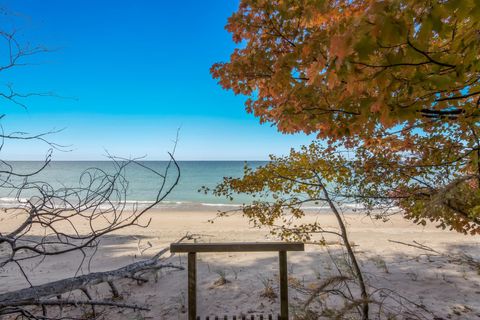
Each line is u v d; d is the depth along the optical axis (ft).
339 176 12.46
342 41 4.34
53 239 33.73
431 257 21.74
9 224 47.44
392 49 4.52
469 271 17.93
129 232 39.75
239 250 10.78
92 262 24.13
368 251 24.45
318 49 6.17
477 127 9.45
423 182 10.87
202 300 15.19
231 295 15.65
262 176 13.53
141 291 16.74
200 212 65.41
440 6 3.82
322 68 5.72
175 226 45.75
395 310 12.85
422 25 3.96
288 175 13.53
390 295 14.61
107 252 27.48
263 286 16.69
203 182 172.65
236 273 19.29
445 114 7.65
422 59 4.58
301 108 7.54
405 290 15.33
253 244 10.81
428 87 5.25
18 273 20.97
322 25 8.41
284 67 8.00
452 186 8.38
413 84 4.88
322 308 13.00
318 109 7.39
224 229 41.91
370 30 4.09
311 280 17.42
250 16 8.77
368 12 4.10
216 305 14.52
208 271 20.12
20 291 10.49
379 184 11.86
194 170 290.35
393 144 11.56
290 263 21.56
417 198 11.03
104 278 13.12
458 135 10.25
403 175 11.39
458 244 27.25
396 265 19.88
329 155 12.59
